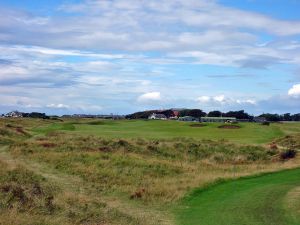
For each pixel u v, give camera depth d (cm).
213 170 3341
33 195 1789
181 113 17212
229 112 16050
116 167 3064
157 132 6750
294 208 2011
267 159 4147
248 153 4275
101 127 7975
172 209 2053
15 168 2608
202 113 16988
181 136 5956
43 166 3033
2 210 1486
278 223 1758
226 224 1758
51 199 1798
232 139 5781
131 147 4072
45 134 6066
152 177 2855
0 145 4256
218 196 2322
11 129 5647
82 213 1672
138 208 2055
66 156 3353
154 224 1748
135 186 2512
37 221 1408
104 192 2355
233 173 3177
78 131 6694
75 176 2728
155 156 3862
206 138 5706
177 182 2677
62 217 1544
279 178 2973
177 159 3869
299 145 5100
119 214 1811
